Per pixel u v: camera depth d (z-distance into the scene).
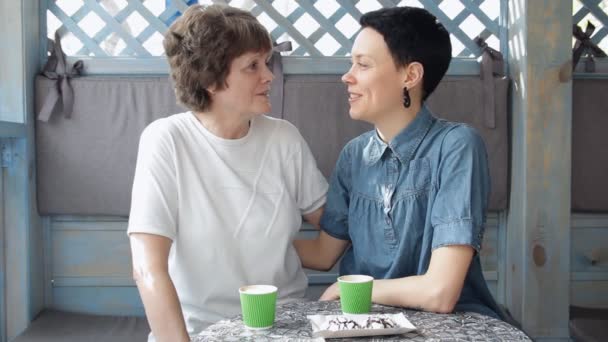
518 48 2.04
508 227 2.14
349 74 1.43
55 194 2.06
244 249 1.44
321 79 2.08
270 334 1.06
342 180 1.56
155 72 2.10
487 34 2.16
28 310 2.01
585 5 2.20
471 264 1.40
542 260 2.01
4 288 1.99
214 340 1.03
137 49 2.13
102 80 2.05
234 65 1.38
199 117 1.48
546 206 2.01
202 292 1.42
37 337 1.84
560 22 1.98
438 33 1.41
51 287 2.14
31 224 2.04
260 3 2.12
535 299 2.02
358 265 1.48
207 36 1.35
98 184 2.06
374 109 1.41
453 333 1.06
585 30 2.14
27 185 2.00
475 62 2.12
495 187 2.09
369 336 1.04
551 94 1.99
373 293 1.28
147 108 2.05
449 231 1.28
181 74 1.39
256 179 1.48
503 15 2.13
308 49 2.13
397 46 1.38
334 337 1.03
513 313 2.11
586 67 2.14
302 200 1.58
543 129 1.99
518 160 2.06
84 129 2.05
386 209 1.42
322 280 2.15
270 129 1.54
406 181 1.40
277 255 1.46
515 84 2.07
